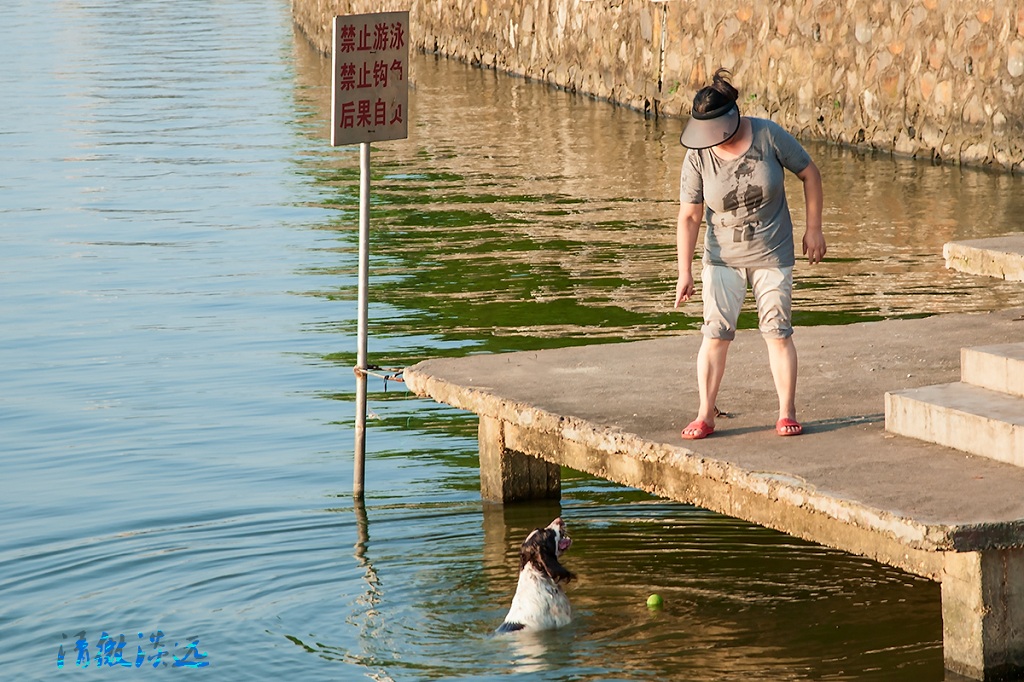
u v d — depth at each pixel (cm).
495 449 1280
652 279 2066
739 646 973
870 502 893
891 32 3016
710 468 995
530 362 1309
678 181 2861
